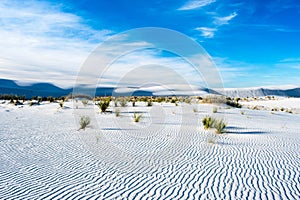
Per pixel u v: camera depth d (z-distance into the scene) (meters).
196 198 4.94
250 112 24.62
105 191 5.22
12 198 4.79
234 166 6.96
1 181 5.61
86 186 5.46
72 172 6.34
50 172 6.30
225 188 5.45
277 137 11.32
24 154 7.93
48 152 8.23
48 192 5.10
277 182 5.79
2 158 7.41
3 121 15.66
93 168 6.70
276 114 24.97
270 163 7.25
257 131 12.89
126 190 5.29
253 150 8.78
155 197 4.98
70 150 8.55
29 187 5.34
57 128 13.20
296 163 7.27
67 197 4.89
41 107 25.67
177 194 5.13
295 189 5.39
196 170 6.62
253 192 5.23
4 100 34.00
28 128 13.10
